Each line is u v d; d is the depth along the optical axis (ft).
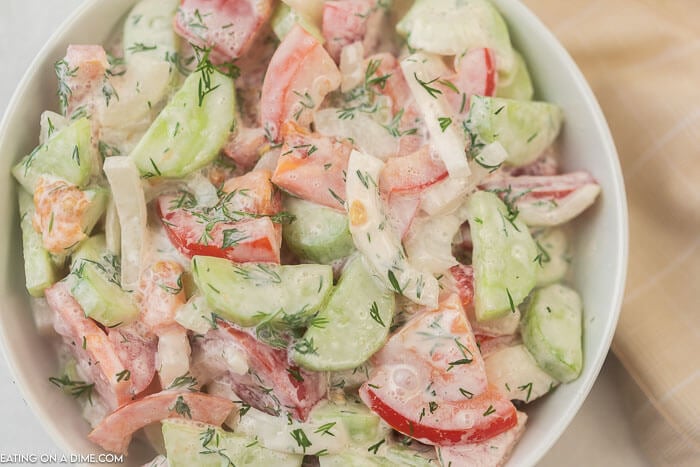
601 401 1.57
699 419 1.46
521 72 1.46
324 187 1.35
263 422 1.34
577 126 1.44
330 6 1.42
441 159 1.36
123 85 1.40
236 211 1.34
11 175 1.39
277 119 1.38
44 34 1.71
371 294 1.33
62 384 1.41
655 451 1.53
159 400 1.33
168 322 1.33
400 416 1.32
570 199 1.41
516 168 1.45
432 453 1.35
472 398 1.33
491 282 1.34
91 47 1.38
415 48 1.43
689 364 1.48
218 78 1.38
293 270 1.33
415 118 1.41
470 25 1.42
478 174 1.38
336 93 1.44
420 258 1.36
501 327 1.38
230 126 1.38
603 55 1.56
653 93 1.53
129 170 1.33
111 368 1.33
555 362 1.36
